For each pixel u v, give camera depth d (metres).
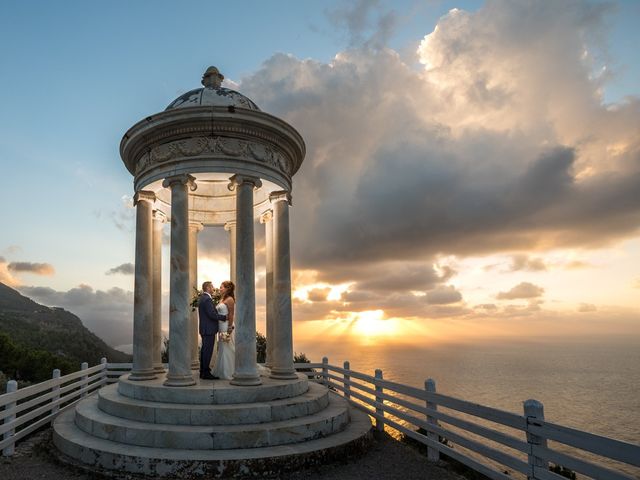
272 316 15.21
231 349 12.45
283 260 12.77
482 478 8.69
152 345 13.47
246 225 11.57
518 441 7.25
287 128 12.37
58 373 13.70
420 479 8.55
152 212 14.23
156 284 14.52
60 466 9.16
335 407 11.60
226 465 8.32
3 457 9.97
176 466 8.28
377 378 13.05
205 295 12.72
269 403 10.27
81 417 10.64
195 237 16.34
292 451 8.87
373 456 9.98
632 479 5.18
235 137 11.83
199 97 12.72
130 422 9.78
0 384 16.33
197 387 10.62
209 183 16.38
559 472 8.65
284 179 12.98
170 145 11.87
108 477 8.40
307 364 18.14
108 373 19.08
